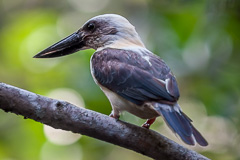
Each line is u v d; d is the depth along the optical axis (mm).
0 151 12203
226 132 12812
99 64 8344
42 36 13961
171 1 12867
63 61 12594
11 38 13820
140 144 7258
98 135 7207
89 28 9258
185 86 12742
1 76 13500
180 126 6969
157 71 7871
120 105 7891
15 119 12625
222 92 12359
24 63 13516
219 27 12281
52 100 7066
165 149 7250
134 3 15016
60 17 15078
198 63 12664
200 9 12523
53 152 12117
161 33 12664
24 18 14672
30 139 12141
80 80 11398
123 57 8227
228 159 12508
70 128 7137
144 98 7488
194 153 7262
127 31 9062
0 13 15875
